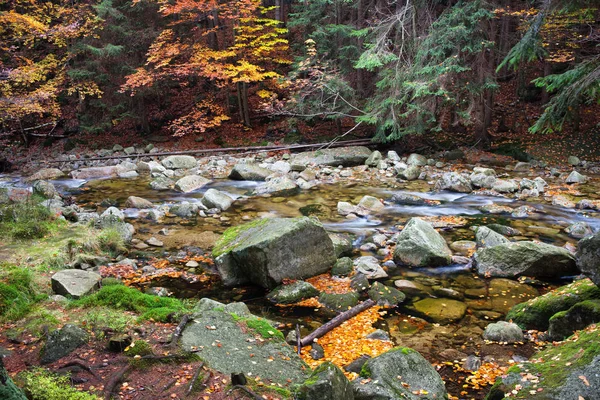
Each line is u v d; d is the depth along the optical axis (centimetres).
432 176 1487
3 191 1075
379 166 1605
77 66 2019
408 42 1587
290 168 1585
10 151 2097
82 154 1986
